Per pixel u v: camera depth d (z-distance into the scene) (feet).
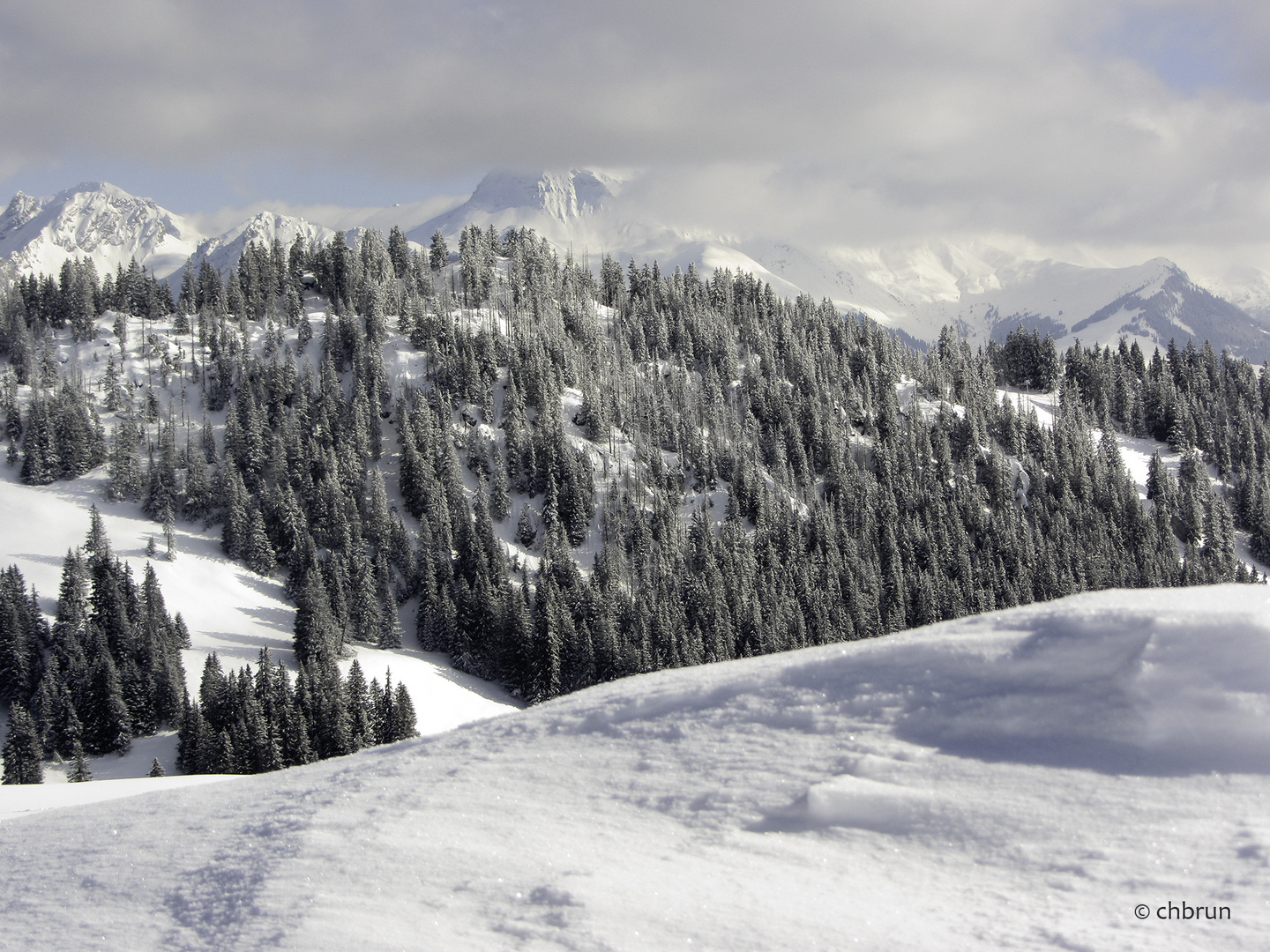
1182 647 31.89
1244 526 443.32
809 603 325.21
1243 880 23.41
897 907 24.73
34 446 421.59
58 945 26.07
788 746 34.76
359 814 33.60
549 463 432.66
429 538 369.30
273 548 380.58
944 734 33.06
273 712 235.81
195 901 27.84
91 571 322.96
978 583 359.87
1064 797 28.53
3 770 244.01
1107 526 404.57
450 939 23.81
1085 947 21.85
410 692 285.43
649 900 25.44
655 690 42.88
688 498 436.76
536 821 31.68
